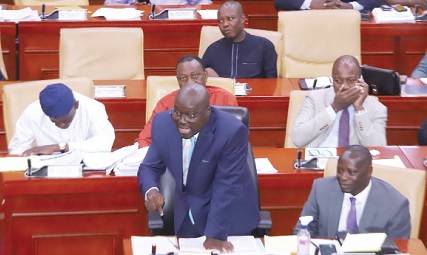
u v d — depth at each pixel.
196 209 13.23
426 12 24.30
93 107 16.77
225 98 16.89
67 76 20.31
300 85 20.11
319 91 16.88
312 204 13.73
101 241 15.62
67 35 20.36
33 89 17.27
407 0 25.41
